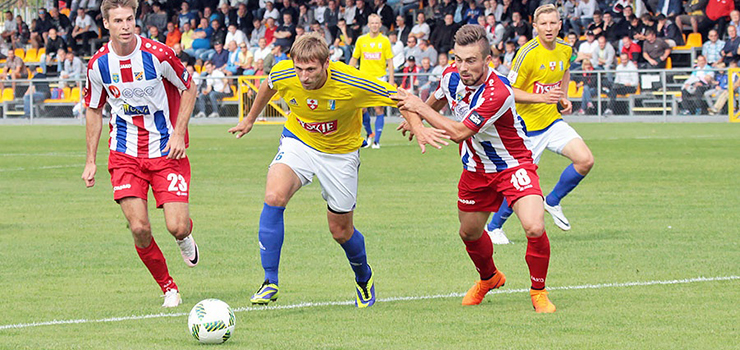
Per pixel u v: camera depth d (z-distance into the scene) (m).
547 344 7.80
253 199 18.36
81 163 26.34
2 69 50.72
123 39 9.62
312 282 10.85
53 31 51.47
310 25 47.59
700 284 10.35
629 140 31.20
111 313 9.27
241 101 43.28
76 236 14.25
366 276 9.55
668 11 43.75
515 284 10.66
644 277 10.79
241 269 11.70
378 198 18.22
